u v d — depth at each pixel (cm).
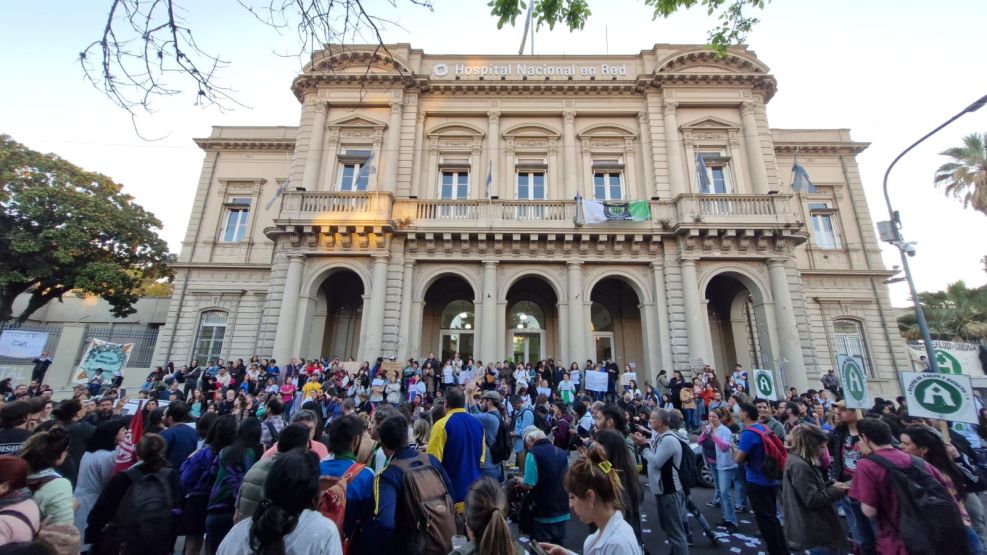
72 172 2364
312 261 1752
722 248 1719
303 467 258
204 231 2302
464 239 1745
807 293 2209
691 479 535
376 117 1986
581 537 653
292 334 1650
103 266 2262
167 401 1244
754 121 1931
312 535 251
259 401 1262
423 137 2022
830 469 630
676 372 1505
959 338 2933
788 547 527
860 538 488
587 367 1545
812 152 2433
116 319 2838
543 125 2017
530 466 470
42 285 2320
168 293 3741
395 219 1769
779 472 534
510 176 1966
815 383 1592
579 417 1015
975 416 571
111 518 365
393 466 361
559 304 1733
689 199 1748
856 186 2375
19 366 1798
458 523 414
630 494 454
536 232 1739
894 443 482
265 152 2433
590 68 2106
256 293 2191
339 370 1469
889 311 2167
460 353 1958
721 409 754
